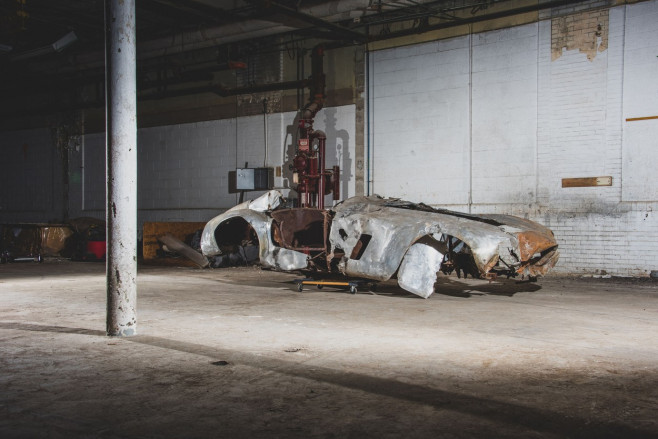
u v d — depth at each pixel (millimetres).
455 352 3846
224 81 12914
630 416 2590
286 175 12031
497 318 5242
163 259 11469
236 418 2559
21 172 16656
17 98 16750
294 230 7594
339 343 4129
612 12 8562
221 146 13023
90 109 15195
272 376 3236
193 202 13562
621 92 8531
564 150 8992
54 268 10906
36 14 11812
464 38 9867
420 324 4930
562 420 2537
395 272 6469
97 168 15102
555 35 9047
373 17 10633
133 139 4320
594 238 8750
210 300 6441
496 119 9594
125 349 3906
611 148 8609
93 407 2703
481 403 2770
